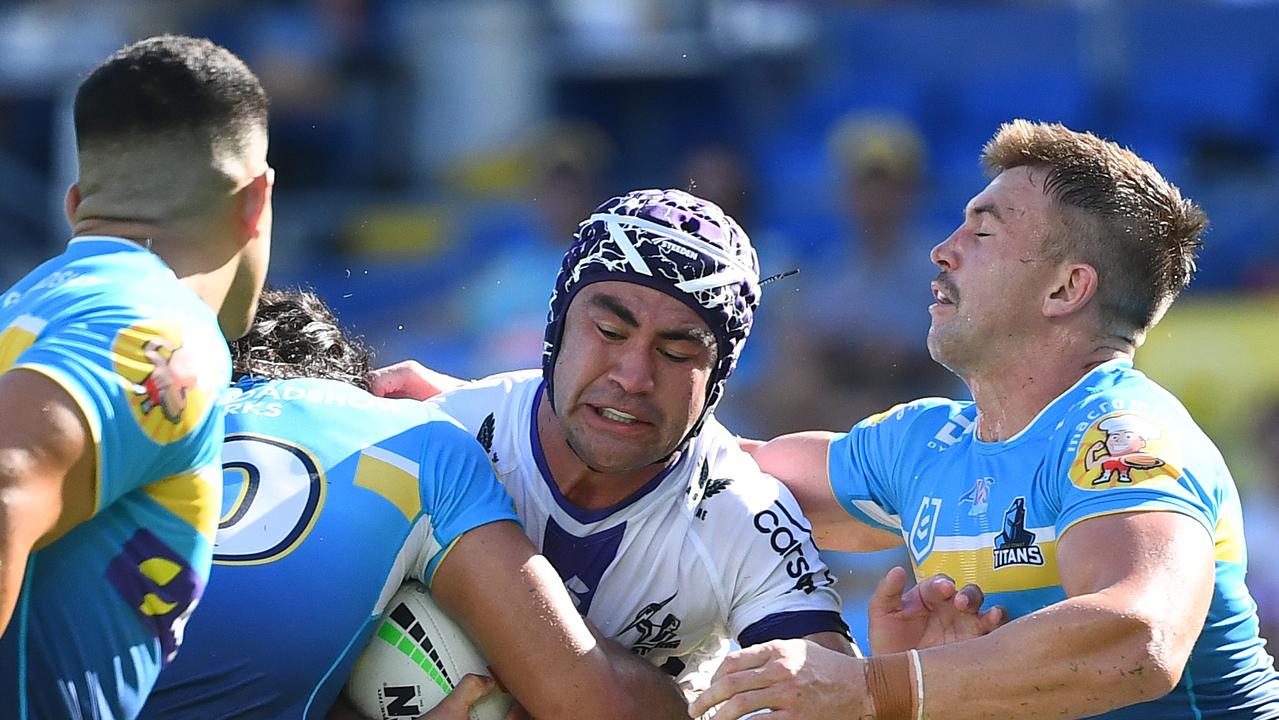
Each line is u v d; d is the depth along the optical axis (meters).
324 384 10.96
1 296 9.27
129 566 8.66
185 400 8.51
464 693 10.56
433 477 10.54
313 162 31.80
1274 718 11.25
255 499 10.16
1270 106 30.55
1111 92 30.84
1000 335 11.55
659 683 10.96
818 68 31.83
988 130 31.28
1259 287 28.03
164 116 8.98
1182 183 29.55
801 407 25.73
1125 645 9.48
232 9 33.03
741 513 11.80
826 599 11.68
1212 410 25.38
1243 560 11.06
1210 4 30.75
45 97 31.52
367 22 32.56
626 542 11.62
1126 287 11.52
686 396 11.05
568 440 11.23
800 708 9.66
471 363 26.94
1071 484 10.59
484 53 31.83
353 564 10.14
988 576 11.24
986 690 9.56
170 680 9.76
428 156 31.98
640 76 31.39
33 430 7.86
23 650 8.41
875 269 26.89
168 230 9.05
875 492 12.66
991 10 31.28
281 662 9.96
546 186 28.56
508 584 10.37
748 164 31.02
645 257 10.85
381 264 29.22
